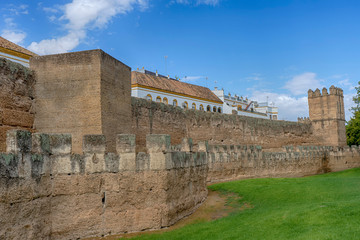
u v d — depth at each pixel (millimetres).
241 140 43312
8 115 16938
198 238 13250
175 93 57594
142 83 51500
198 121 36531
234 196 22469
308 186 22594
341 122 58875
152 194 14797
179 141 33000
